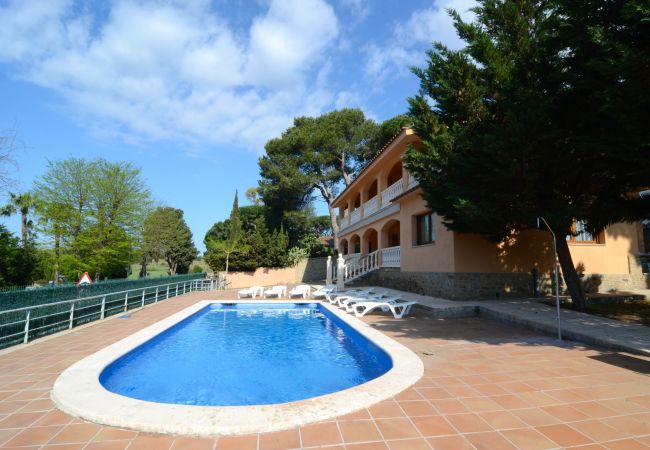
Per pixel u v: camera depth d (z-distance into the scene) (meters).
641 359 5.96
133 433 3.54
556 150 8.41
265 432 3.49
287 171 33.00
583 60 7.80
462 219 10.28
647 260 14.96
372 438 3.34
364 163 34.47
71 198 21.34
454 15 9.49
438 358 6.15
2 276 18.64
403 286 16.41
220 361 7.73
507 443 3.22
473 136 9.48
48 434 3.53
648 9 5.50
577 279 10.07
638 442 3.23
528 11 9.12
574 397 4.32
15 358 6.62
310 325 12.34
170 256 39.59
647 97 5.89
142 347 7.95
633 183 8.46
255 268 33.41
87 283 11.55
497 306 10.68
